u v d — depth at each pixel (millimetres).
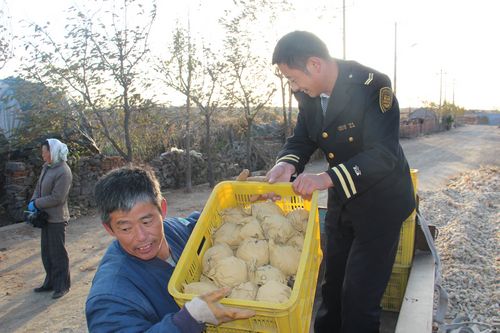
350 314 2588
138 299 1733
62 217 5750
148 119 11000
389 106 2389
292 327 1609
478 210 8750
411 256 3305
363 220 2533
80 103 9680
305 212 2223
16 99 9961
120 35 9055
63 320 5215
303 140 2863
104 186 1773
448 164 19250
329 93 2463
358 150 2510
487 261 5895
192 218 2410
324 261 3535
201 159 14656
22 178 9398
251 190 2385
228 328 1715
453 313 4438
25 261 7145
